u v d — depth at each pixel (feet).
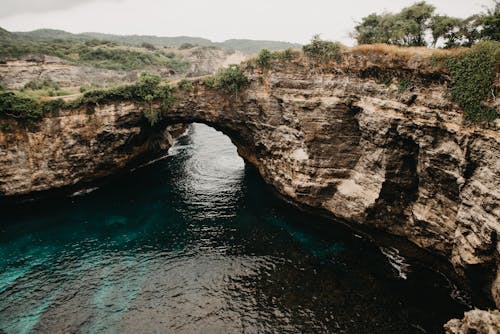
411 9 97.71
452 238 82.07
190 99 142.00
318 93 107.96
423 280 88.02
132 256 100.78
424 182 86.84
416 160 88.53
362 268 92.79
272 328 75.56
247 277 90.89
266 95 124.26
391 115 87.92
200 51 439.22
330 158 108.99
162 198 137.59
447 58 76.23
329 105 104.17
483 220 69.31
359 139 103.96
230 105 139.33
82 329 76.23
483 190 69.31
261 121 131.34
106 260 99.19
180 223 118.01
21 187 130.11
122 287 88.58
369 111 93.45
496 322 54.80
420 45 100.27
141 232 113.09
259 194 138.51
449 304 79.97
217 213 123.95
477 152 71.00
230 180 154.51
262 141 133.49
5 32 400.26
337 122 104.88
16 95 126.11
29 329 76.48
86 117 134.82
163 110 143.23
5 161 125.90
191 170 169.17
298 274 91.15
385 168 92.68
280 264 95.35
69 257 100.68
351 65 98.84
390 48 90.07
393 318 76.54
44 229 115.65
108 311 81.05
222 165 175.73
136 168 171.94
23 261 99.04
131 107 139.64
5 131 124.47
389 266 93.56
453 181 78.84
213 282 89.51
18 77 214.90
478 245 70.85
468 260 73.56
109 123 138.10
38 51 257.75
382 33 106.93
